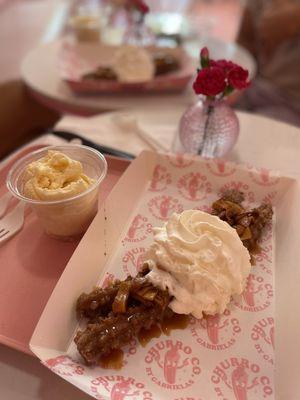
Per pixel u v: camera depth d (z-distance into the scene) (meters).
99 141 0.45
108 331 0.24
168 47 0.68
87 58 0.68
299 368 0.23
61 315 0.25
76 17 0.80
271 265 0.31
